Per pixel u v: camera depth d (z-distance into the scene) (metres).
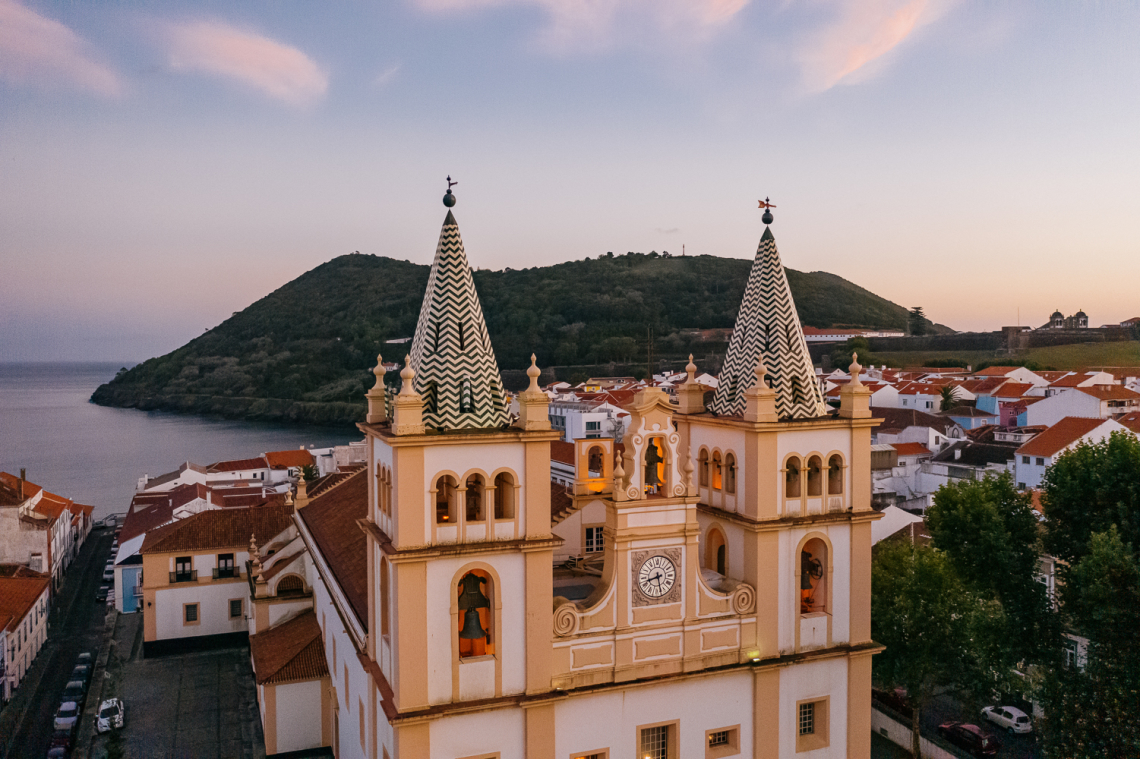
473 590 27.81
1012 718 47.31
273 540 59.66
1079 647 46.28
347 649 37.53
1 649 56.31
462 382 27.78
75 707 51.84
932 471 94.62
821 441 33.00
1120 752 30.98
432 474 26.66
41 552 81.19
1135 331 193.88
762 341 33.62
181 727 49.75
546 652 28.16
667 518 30.41
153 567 62.50
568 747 28.94
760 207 34.31
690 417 36.25
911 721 45.53
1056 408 114.38
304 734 44.25
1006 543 45.88
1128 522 40.91
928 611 43.00
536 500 27.86
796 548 32.56
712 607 31.23
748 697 31.94
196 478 107.81
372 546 30.44
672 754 30.81
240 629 64.12
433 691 26.81
